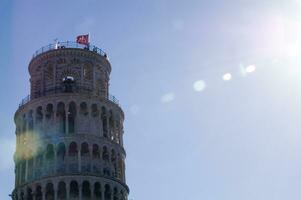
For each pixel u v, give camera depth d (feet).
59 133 290.76
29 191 281.33
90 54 321.52
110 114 310.04
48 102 298.56
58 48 318.04
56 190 275.18
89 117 299.58
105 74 327.88
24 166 292.20
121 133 313.94
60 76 312.91
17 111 308.81
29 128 298.97
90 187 279.69
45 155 286.87
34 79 318.86
